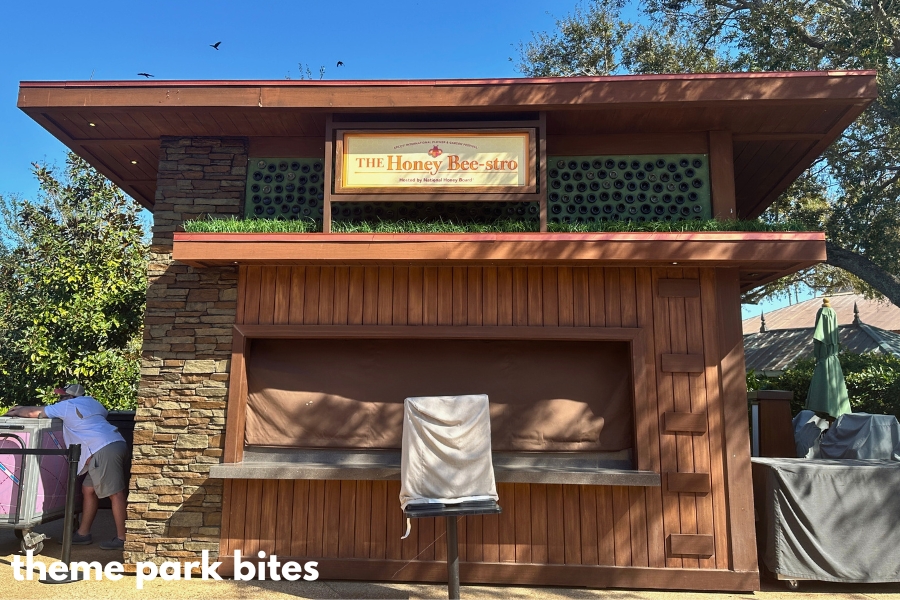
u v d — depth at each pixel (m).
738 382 5.61
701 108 5.68
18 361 10.57
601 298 5.76
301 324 5.79
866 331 16.34
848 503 5.45
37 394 10.18
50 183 12.88
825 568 5.36
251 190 6.27
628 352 5.77
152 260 6.05
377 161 5.86
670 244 5.38
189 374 5.81
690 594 5.30
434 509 4.43
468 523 5.57
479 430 4.68
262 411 5.82
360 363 5.88
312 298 5.84
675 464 5.52
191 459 5.69
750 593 5.34
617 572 5.41
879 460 6.12
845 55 11.77
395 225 5.86
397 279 5.83
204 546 5.59
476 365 5.82
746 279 6.45
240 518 5.62
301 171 6.30
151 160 6.95
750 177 7.16
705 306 5.74
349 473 5.34
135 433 5.73
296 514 5.63
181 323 5.90
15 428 6.00
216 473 5.36
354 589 5.30
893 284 12.62
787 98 5.46
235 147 6.30
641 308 5.74
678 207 6.11
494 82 5.66
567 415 5.70
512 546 5.52
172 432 5.73
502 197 5.75
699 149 6.18
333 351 5.91
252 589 5.23
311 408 5.80
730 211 5.99
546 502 5.57
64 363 9.90
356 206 6.29
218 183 6.24
